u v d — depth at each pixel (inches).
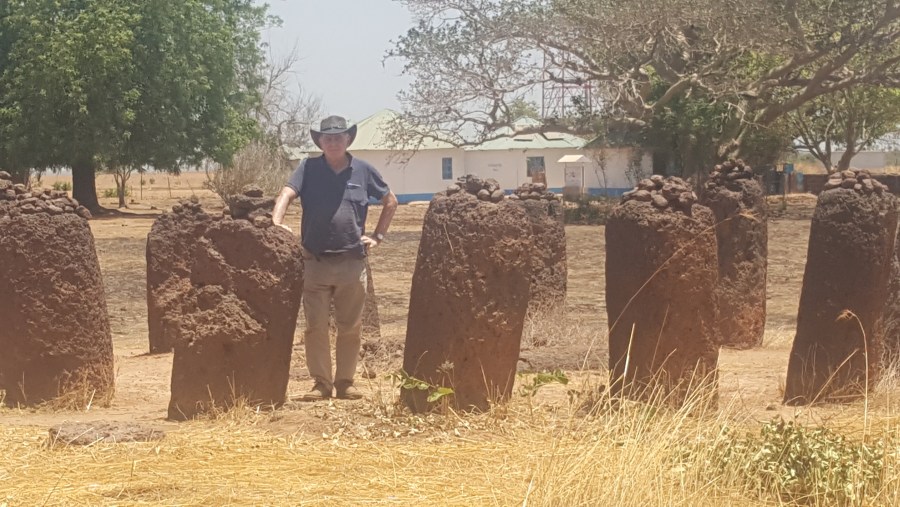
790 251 1090.1
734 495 212.2
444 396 276.8
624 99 1518.2
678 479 211.5
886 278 320.5
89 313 322.0
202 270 290.8
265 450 246.8
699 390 269.9
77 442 251.6
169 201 2514.8
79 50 1775.3
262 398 291.7
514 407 283.3
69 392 317.1
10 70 1846.7
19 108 1796.3
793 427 238.2
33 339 313.6
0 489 215.2
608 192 2304.4
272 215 301.6
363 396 328.2
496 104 1482.5
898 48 1477.6
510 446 247.6
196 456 241.8
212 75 1953.7
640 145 1891.0
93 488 214.7
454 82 1456.7
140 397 347.9
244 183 1892.2
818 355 314.8
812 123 2295.8
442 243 280.5
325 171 322.3
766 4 1368.1
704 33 1472.7
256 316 290.2
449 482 218.8
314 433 263.4
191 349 287.3
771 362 417.7
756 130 1861.5
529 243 283.3
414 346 284.5
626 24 1382.9
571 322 521.0
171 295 482.6
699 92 1626.5
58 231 317.1
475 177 286.8
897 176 1755.7
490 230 277.3
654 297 283.0
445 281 278.8
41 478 223.6
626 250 287.6
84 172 1972.2
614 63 1476.4
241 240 290.4
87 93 1788.9
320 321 324.2
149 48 1875.0
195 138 1946.4
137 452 244.8
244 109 2379.4
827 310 313.9
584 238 1301.7
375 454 242.8
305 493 210.8
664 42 1481.3
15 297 313.1
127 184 3762.3
